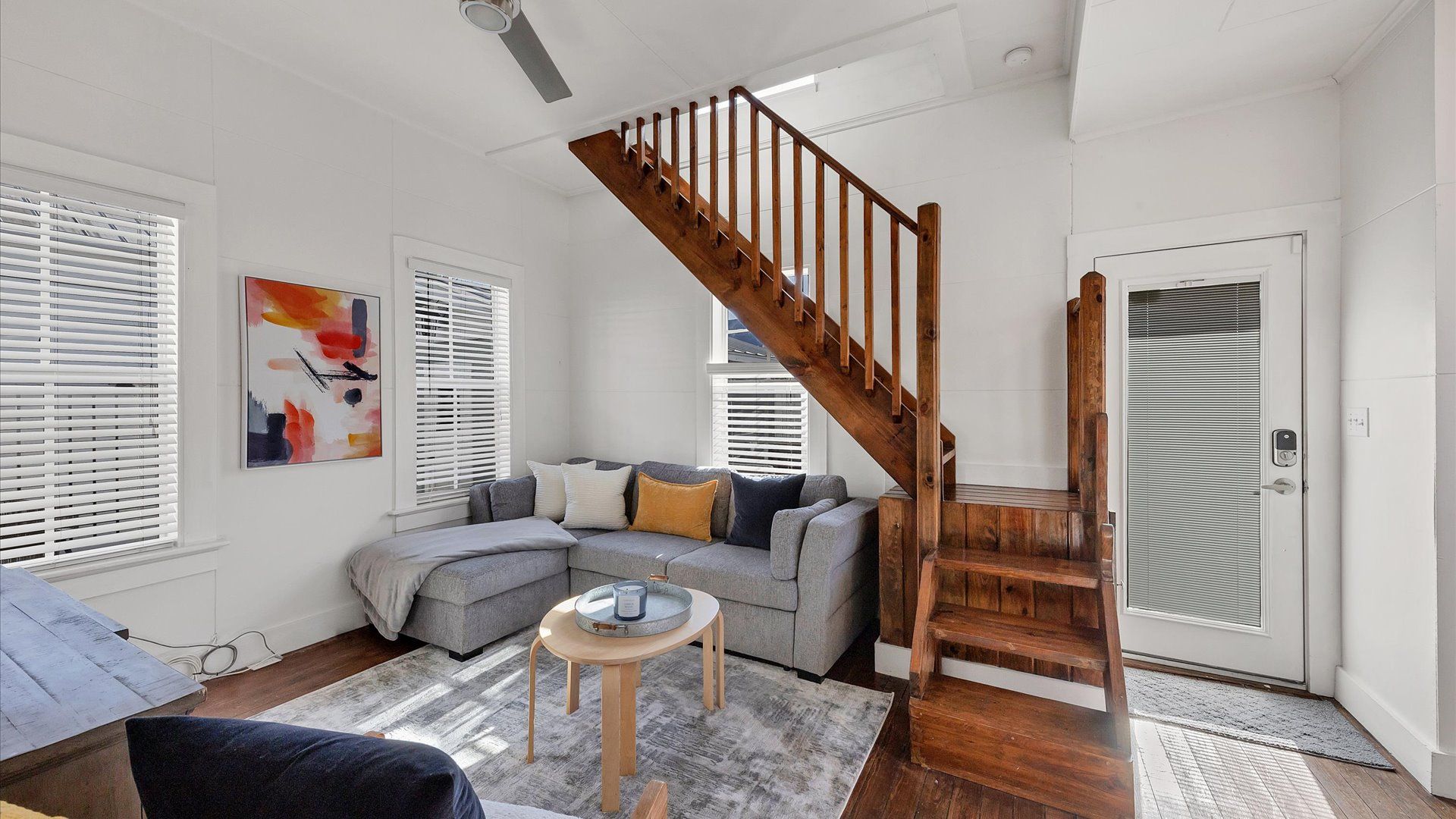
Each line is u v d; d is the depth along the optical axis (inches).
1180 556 110.9
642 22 97.2
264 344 111.9
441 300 146.6
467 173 151.6
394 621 114.6
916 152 131.2
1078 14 89.5
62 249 90.7
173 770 28.7
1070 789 73.7
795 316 110.0
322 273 121.3
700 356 160.6
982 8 97.7
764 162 147.7
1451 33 73.5
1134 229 111.9
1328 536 98.3
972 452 126.0
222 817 27.8
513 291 164.2
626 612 84.7
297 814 26.7
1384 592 85.8
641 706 96.5
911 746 84.0
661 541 135.9
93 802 33.6
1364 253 90.0
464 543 123.6
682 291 163.8
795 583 107.9
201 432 103.7
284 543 116.1
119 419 96.5
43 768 31.7
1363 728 89.4
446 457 148.3
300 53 110.0
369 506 130.8
